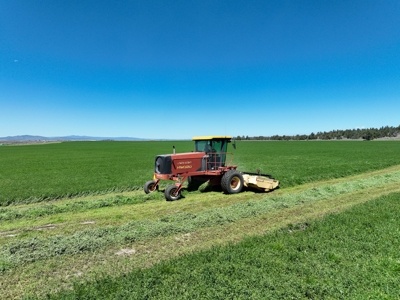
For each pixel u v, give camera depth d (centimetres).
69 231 663
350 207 801
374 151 3831
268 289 374
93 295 366
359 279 396
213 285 383
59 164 2461
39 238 593
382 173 1639
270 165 2098
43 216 806
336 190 1078
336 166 1942
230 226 665
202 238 591
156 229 623
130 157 3341
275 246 504
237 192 1112
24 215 801
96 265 476
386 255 465
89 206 898
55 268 466
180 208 870
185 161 1062
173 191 988
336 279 395
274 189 1189
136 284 390
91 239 571
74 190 1183
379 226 592
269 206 824
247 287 380
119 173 1752
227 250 495
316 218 700
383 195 916
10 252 520
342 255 464
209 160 1132
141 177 1562
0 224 734
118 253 521
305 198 941
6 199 1034
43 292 398
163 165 1026
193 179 1215
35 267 471
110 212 837
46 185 1308
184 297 356
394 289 371
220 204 918
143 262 484
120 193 1167
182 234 615
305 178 1409
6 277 440
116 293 367
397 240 518
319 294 364
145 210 852
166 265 445
